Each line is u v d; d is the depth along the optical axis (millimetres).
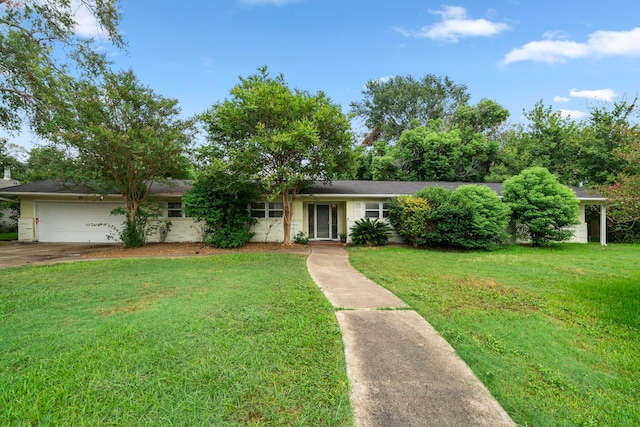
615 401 2510
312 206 15328
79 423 2090
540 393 2582
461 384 2646
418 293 5430
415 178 23031
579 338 3711
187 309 4359
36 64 9867
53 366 2797
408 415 2240
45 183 14766
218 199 11750
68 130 9789
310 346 3262
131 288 5633
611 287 6125
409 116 31438
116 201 14320
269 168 11117
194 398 2361
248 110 10250
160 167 10984
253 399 2371
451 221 11727
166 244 12969
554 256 10367
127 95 10164
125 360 2910
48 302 4781
